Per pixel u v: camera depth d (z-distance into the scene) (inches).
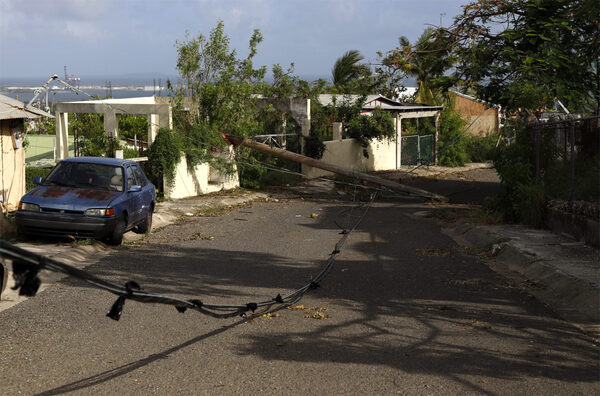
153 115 858.8
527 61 761.0
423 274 422.9
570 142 553.6
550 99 780.0
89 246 479.8
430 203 927.0
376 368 232.8
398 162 1477.6
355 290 372.5
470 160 1679.4
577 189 538.3
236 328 284.8
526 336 279.3
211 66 993.5
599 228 473.4
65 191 502.3
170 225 661.3
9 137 625.6
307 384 214.8
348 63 2048.5
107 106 839.7
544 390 211.6
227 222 698.2
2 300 321.4
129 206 523.5
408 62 1024.2
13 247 95.2
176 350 251.1
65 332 272.8
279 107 1184.8
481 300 349.7
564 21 762.8
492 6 836.0
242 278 403.5
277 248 532.1
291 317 306.2
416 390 210.4
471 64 864.3
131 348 252.8
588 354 253.8
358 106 1381.6
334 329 285.9
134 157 823.7
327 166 953.5
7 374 217.5
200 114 980.6
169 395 202.5
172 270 422.0
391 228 672.4
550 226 579.5
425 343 266.5
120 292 115.1
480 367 235.3
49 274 382.9
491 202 698.8
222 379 218.4
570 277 370.3
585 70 779.4
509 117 863.1
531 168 673.6
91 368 227.3
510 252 477.7
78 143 815.7
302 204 904.3
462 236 616.4
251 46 986.7
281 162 1137.4
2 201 611.5
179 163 855.1
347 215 785.6
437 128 1592.0
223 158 954.7
